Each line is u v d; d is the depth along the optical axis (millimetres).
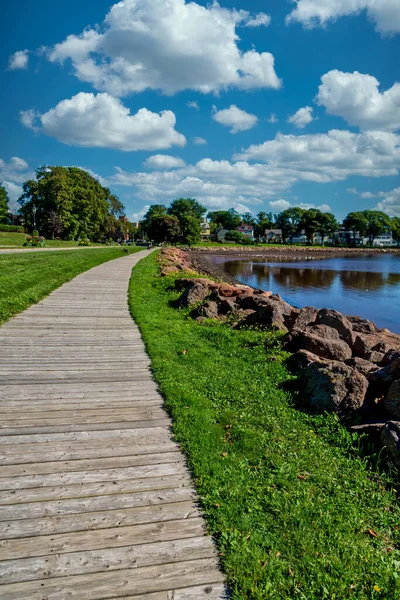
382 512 4027
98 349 8602
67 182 69688
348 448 5172
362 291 29875
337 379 6141
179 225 99188
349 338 9680
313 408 6188
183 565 3135
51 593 2830
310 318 10938
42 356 7934
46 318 11156
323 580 3090
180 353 8680
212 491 3984
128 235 123125
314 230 132875
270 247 114500
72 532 3391
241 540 3398
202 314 12562
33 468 4246
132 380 6910
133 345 9047
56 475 4145
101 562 3107
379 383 6227
